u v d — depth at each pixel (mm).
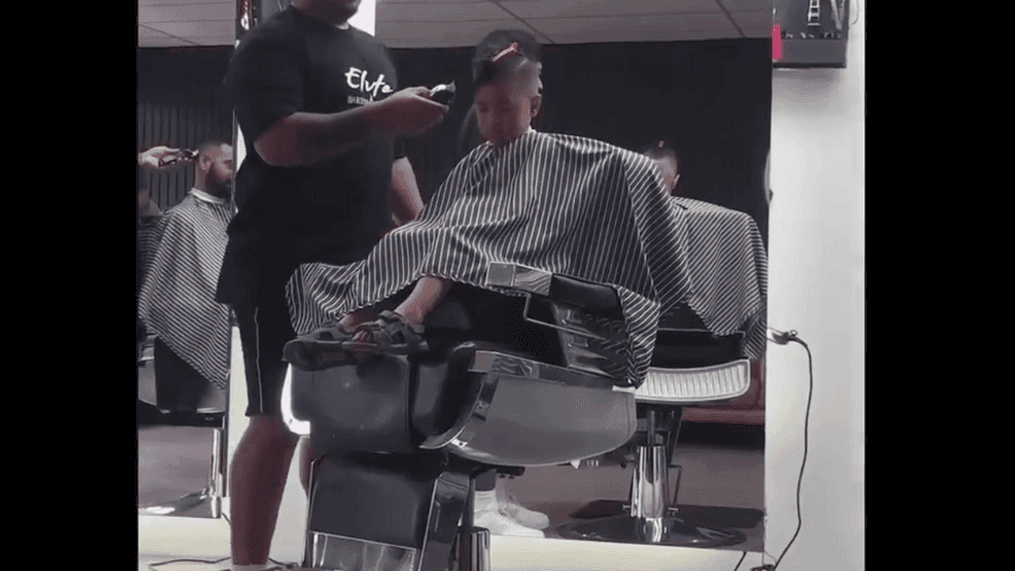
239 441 2430
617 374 2230
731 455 2230
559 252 2236
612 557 2273
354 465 2273
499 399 2113
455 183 2287
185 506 2545
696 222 2227
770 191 2209
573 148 2248
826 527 2695
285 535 2410
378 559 2221
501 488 2303
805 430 2707
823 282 2697
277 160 2383
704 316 2227
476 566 2219
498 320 2229
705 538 2246
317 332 2344
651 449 2254
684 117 2227
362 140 2336
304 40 2361
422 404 2197
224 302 2465
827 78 2688
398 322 2270
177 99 2498
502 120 2271
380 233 2318
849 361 2691
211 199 2502
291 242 2377
